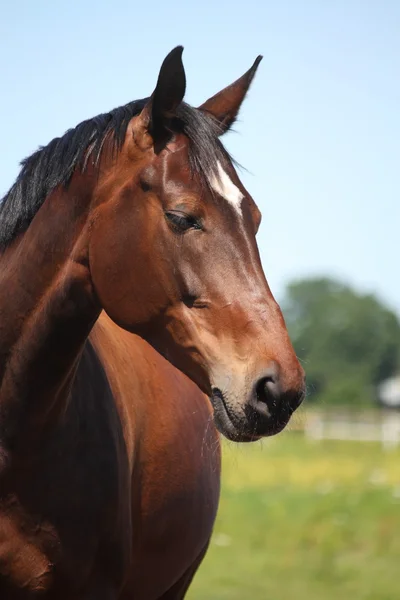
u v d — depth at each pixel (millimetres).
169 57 4473
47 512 4824
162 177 4488
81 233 4777
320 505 17578
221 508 17703
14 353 4875
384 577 13180
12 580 4863
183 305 4469
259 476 27734
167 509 5848
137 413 5656
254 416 4238
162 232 4457
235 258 4410
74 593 4965
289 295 133500
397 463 32938
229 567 13867
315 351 122312
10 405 4820
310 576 13289
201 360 4453
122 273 4551
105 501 4988
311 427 48781
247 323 4336
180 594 6844
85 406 5062
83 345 4945
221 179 4461
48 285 4848
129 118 4797
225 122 5098
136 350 6086
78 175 4797
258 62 5125
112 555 5059
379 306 126312
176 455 5945
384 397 111500
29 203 4984
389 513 16797
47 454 4812
